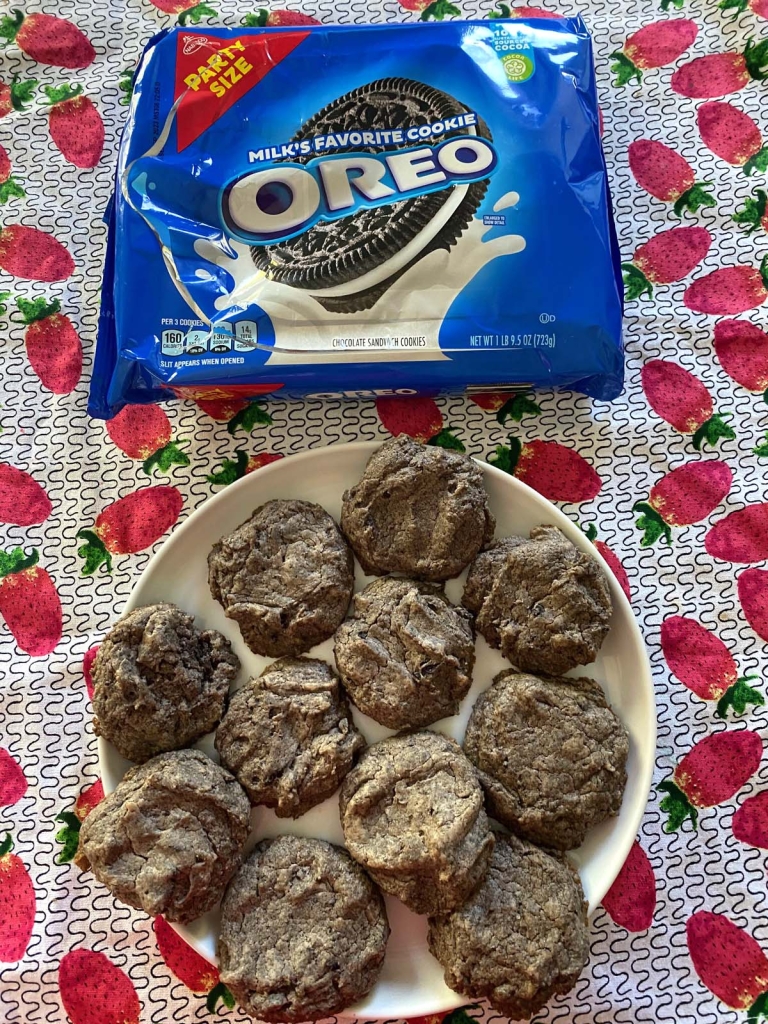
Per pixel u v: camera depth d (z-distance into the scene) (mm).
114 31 486
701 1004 398
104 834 363
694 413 448
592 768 379
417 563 400
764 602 432
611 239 426
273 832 395
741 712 424
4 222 473
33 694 429
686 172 469
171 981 401
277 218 404
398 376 409
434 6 480
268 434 448
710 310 457
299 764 378
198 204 406
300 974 357
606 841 390
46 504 447
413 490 398
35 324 466
